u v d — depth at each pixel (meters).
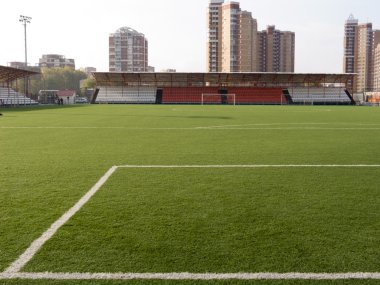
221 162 7.16
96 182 5.51
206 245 3.21
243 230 3.57
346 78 63.47
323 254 3.04
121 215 4.00
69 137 11.59
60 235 3.44
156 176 5.93
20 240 3.33
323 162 7.16
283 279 2.64
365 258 2.97
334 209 4.23
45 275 2.71
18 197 4.70
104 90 64.38
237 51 105.06
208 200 4.57
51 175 5.99
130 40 132.12
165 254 3.04
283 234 3.47
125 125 16.33
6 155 8.02
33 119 20.42
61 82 109.31
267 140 10.88
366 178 5.80
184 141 10.61
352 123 17.92
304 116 24.44
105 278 2.66
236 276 2.68
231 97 63.03
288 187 5.22
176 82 65.00
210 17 107.38
